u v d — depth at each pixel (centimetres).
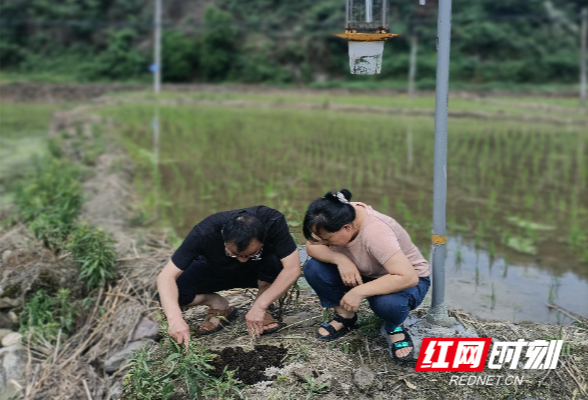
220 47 3259
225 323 360
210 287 343
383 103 2170
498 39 3366
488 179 918
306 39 3322
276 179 895
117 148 1112
